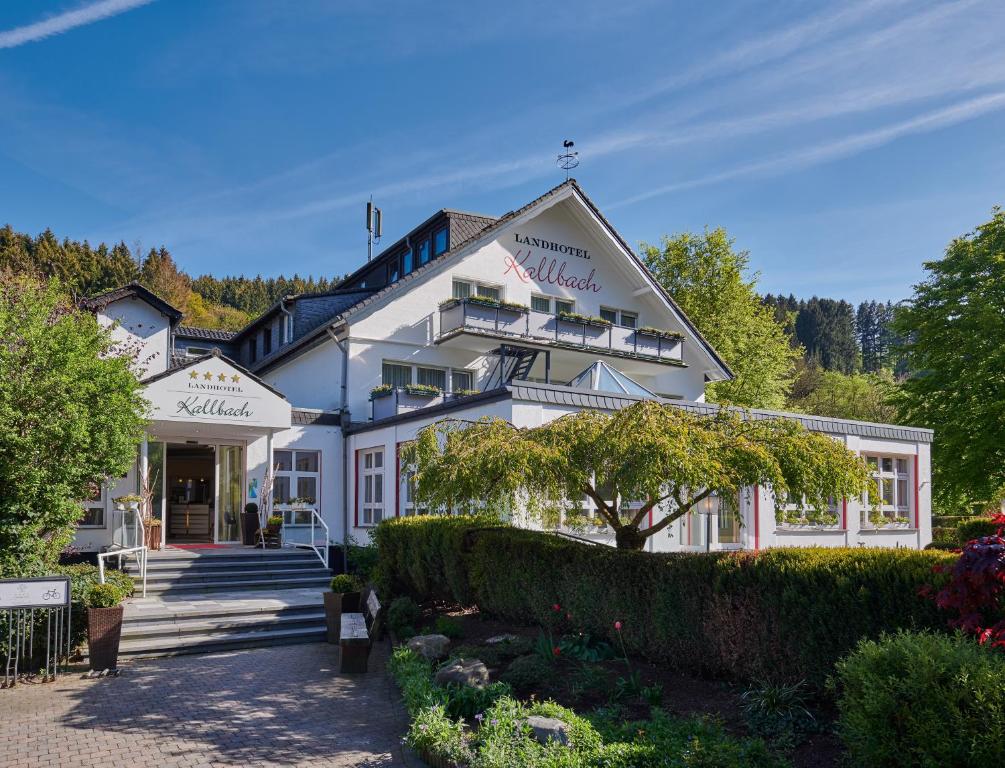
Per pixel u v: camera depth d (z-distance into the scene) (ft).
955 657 14.85
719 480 25.29
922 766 14.32
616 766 16.93
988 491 82.17
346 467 69.72
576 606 30.89
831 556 22.50
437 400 68.64
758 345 127.34
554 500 32.27
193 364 56.13
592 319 80.74
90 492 38.88
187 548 59.11
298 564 53.26
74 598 32.24
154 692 28.04
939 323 84.33
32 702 26.66
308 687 28.73
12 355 35.35
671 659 26.63
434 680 26.20
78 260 168.55
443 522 41.91
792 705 21.20
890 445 63.36
